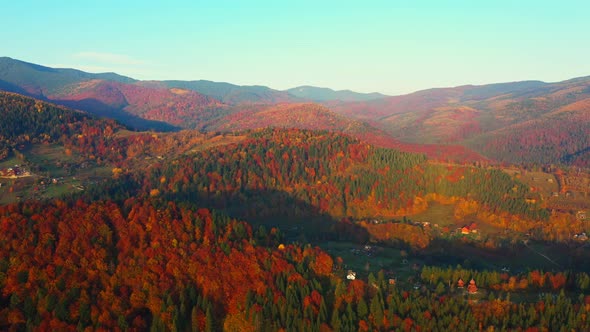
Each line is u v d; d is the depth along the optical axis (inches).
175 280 7140.8
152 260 7244.1
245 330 6574.8
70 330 6284.5
